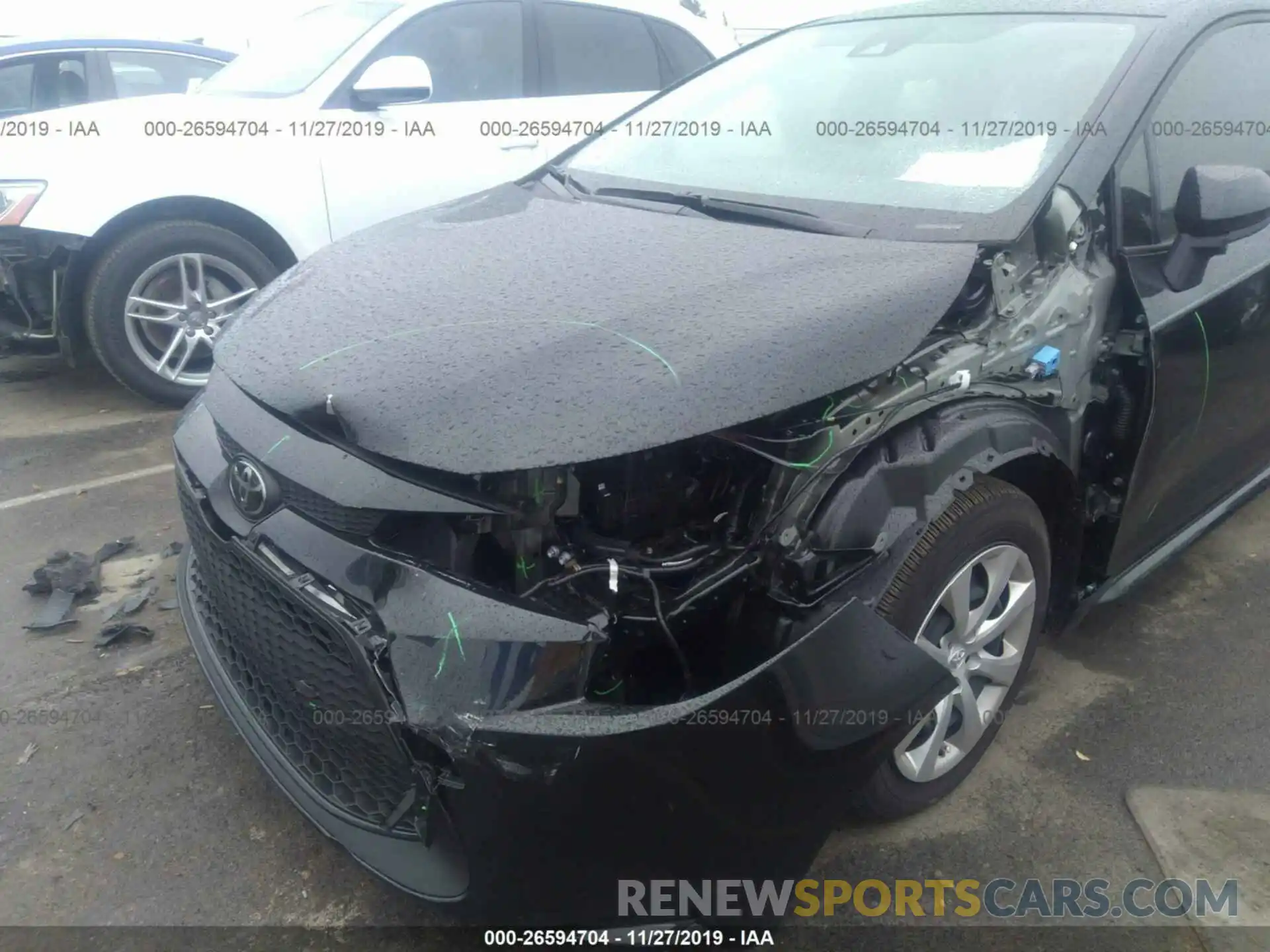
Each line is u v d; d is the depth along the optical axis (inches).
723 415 67.7
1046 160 93.1
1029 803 94.6
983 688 93.9
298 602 69.1
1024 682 98.3
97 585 127.0
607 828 63.9
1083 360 91.5
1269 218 94.2
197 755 99.0
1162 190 99.1
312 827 89.3
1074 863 88.2
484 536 68.4
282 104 189.0
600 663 65.8
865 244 89.3
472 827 64.4
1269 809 94.3
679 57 228.2
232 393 82.4
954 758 91.4
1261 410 118.1
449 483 67.4
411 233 104.9
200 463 84.8
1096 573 103.5
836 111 111.4
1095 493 99.7
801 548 71.2
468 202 118.9
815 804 69.6
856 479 73.7
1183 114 101.7
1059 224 88.9
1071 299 89.1
